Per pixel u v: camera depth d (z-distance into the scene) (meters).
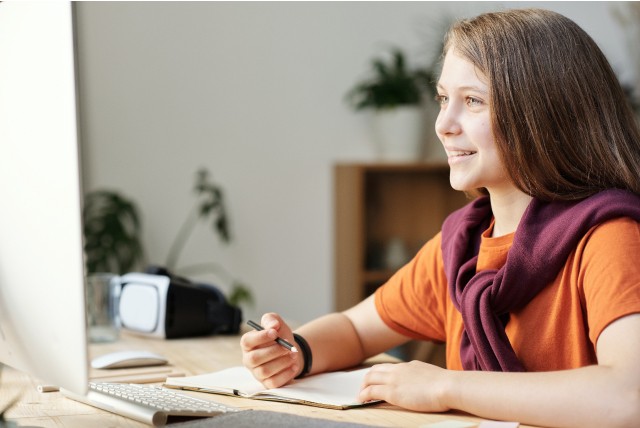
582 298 1.14
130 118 3.46
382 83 3.59
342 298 3.60
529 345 1.20
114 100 3.44
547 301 1.19
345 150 3.69
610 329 1.01
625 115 1.23
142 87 3.47
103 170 3.43
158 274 1.99
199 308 1.91
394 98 3.56
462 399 1.03
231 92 3.57
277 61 3.62
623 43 3.75
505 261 1.25
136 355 1.52
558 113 1.17
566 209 1.18
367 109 3.70
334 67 3.68
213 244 3.56
